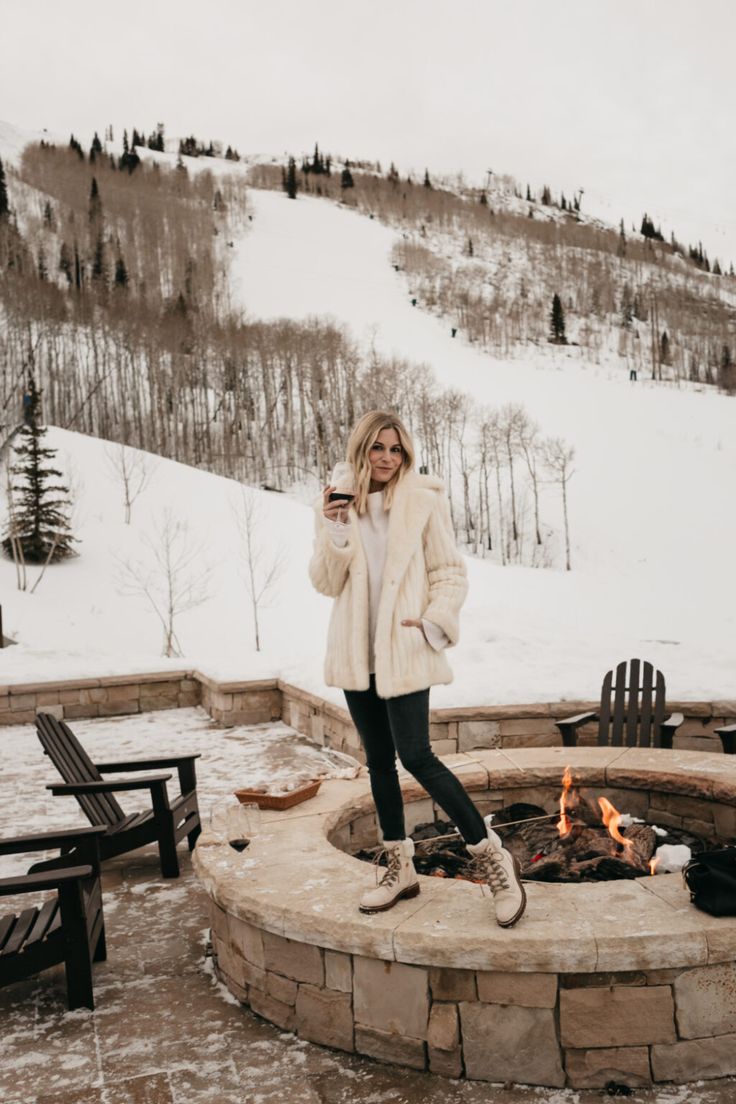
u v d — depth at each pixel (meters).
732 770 4.47
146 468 36.88
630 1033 2.43
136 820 4.58
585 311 128.12
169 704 9.88
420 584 2.82
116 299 90.00
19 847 3.29
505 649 8.90
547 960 2.41
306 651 21.84
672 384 93.56
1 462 35.00
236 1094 2.45
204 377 72.88
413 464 2.99
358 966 2.65
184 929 3.76
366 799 4.25
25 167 137.00
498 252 153.62
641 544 44.94
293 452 65.50
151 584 27.53
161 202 135.12
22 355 67.44
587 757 4.87
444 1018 2.52
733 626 26.81
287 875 3.14
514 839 4.28
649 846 4.00
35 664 10.67
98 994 3.14
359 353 85.62
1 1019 2.97
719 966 2.46
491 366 90.38
